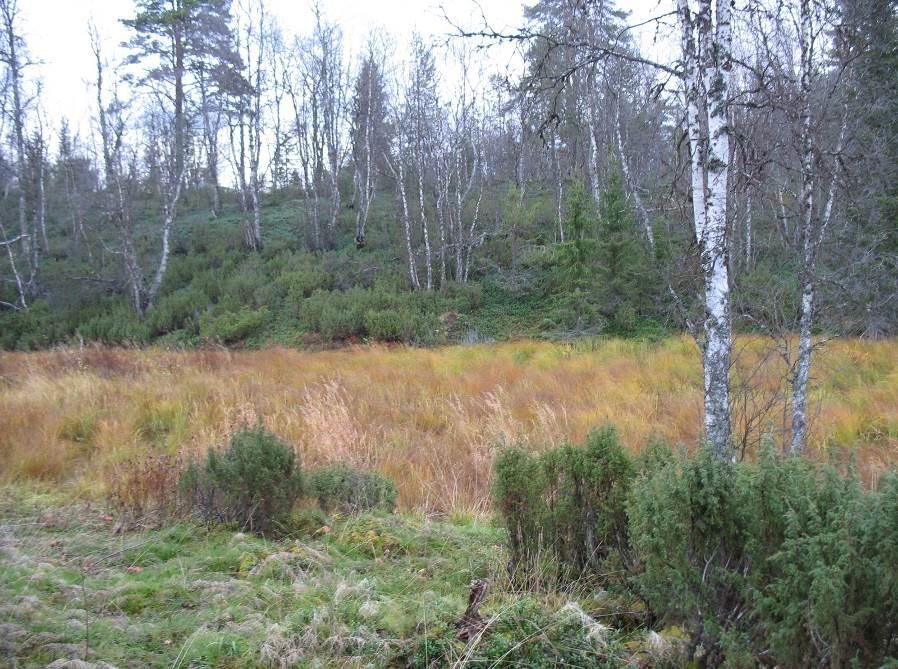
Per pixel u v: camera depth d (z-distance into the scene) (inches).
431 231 1050.7
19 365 467.8
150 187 1453.0
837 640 81.5
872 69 230.2
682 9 183.8
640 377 408.5
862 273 271.6
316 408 304.2
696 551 104.4
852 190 236.5
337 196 1152.2
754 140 203.0
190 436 287.3
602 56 197.3
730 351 180.1
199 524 178.9
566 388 389.4
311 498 198.1
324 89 1209.4
